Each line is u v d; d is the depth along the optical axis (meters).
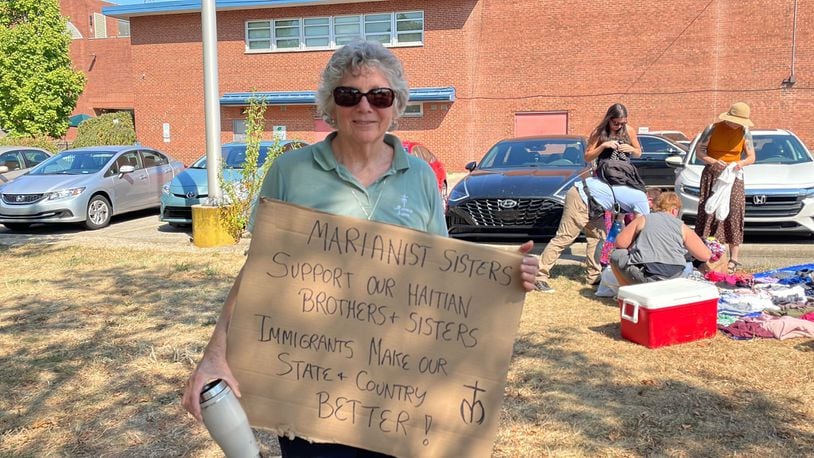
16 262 8.46
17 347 5.01
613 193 6.29
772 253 7.95
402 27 23.48
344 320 2.07
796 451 3.23
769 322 4.98
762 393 3.92
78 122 31.70
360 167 2.20
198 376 2.00
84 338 5.20
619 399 3.89
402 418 2.07
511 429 3.56
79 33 39.78
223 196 9.44
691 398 3.87
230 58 25.09
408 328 2.07
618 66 22.34
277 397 2.07
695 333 4.88
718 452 3.25
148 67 26.02
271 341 2.07
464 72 23.19
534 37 22.78
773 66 21.22
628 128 6.49
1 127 25.05
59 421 3.78
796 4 20.80
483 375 2.06
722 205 6.75
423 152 12.92
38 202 11.03
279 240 2.07
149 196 12.88
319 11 23.97
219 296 6.44
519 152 9.78
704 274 6.29
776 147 9.36
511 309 2.06
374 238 2.07
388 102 2.09
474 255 2.07
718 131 6.92
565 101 22.84
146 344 5.04
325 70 2.15
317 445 2.10
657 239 5.49
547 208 8.09
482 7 22.97
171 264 8.03
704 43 21.67
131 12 25.17
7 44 24.09
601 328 5.27
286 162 2.21
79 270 7.82
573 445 3.37
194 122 25.77
